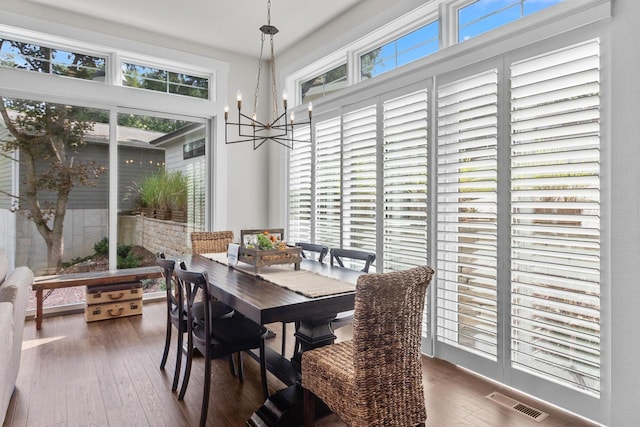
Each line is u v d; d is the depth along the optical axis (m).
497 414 2.20
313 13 3.86
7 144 3.72
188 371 2.31
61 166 3.97
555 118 2.20
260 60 4.80
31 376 2.60
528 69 2.35
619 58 1.96
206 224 4.86
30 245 3.84
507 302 2.45
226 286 2.20
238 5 3.69
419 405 1.77
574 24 2.12
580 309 2.11
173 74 4.55
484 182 2.58
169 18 3.95
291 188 4.72
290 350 3.13
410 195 3.11
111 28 4.02
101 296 3.81
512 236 2.40
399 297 1.64
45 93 3.77
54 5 3.68
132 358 2.92
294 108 4.56
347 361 1.79
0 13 3.47
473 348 2.71
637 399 1.91
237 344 2.18
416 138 3.04
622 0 1.95
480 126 2.60
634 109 1.92
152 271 4.22
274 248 2.65
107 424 2.06
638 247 1.91
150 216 4.48
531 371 2.36
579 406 2.14
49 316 3.93
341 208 3.81
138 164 4.40
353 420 1.60
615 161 1.98
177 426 2.05
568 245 2.16
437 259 2.91
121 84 4.21
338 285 2.19
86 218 4.11
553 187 2.26
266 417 2.01
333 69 4.26
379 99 3.41
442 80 2.88
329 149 4.06
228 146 4.84
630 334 1.94
